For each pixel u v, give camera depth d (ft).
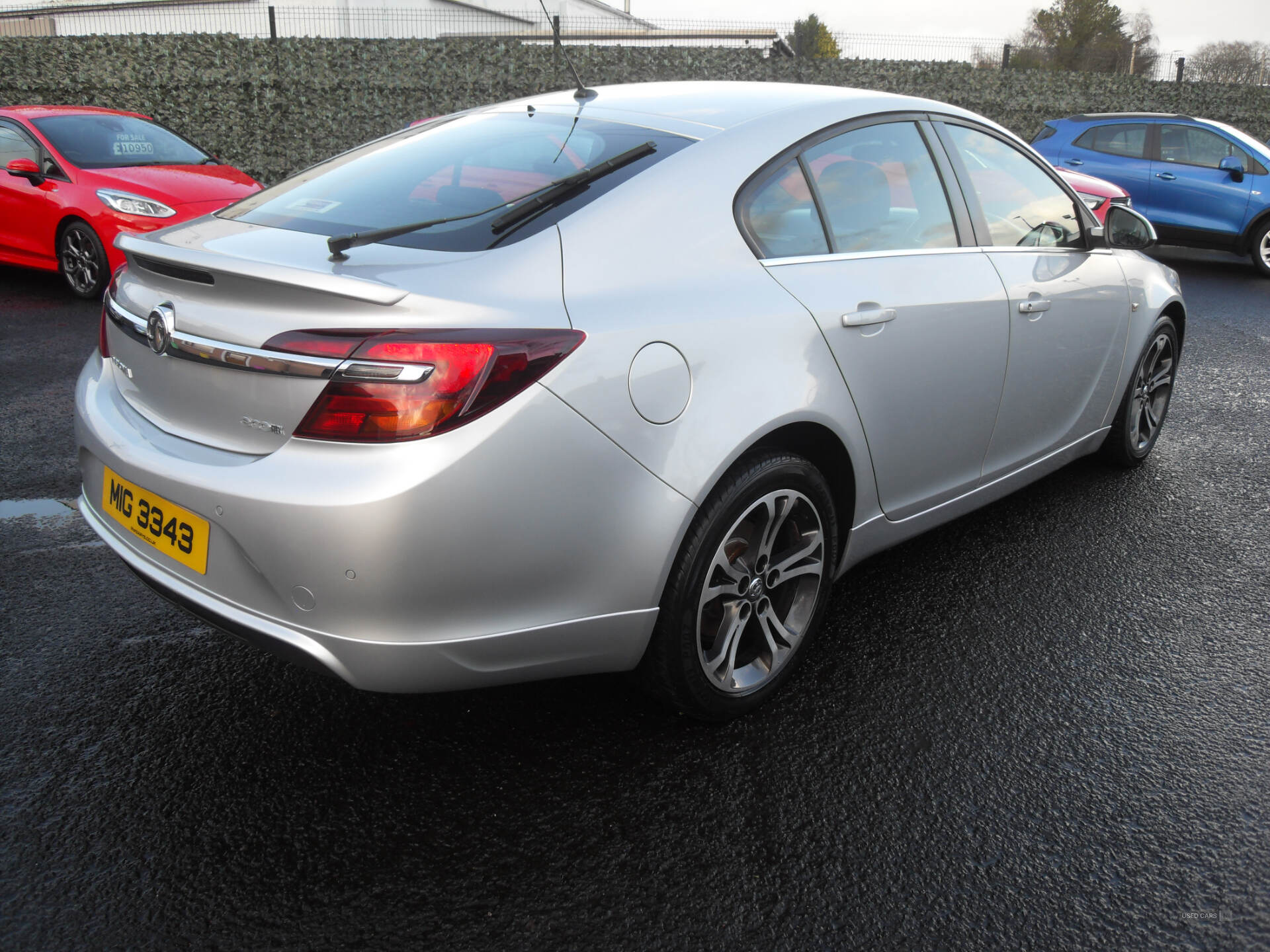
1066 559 11.16
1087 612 9.96
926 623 9.69
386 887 6.27
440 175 7.82
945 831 6.84
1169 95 50.72
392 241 6.80
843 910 6.14
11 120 25.81
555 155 7.82
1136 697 8.48
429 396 5.78
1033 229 10.93
